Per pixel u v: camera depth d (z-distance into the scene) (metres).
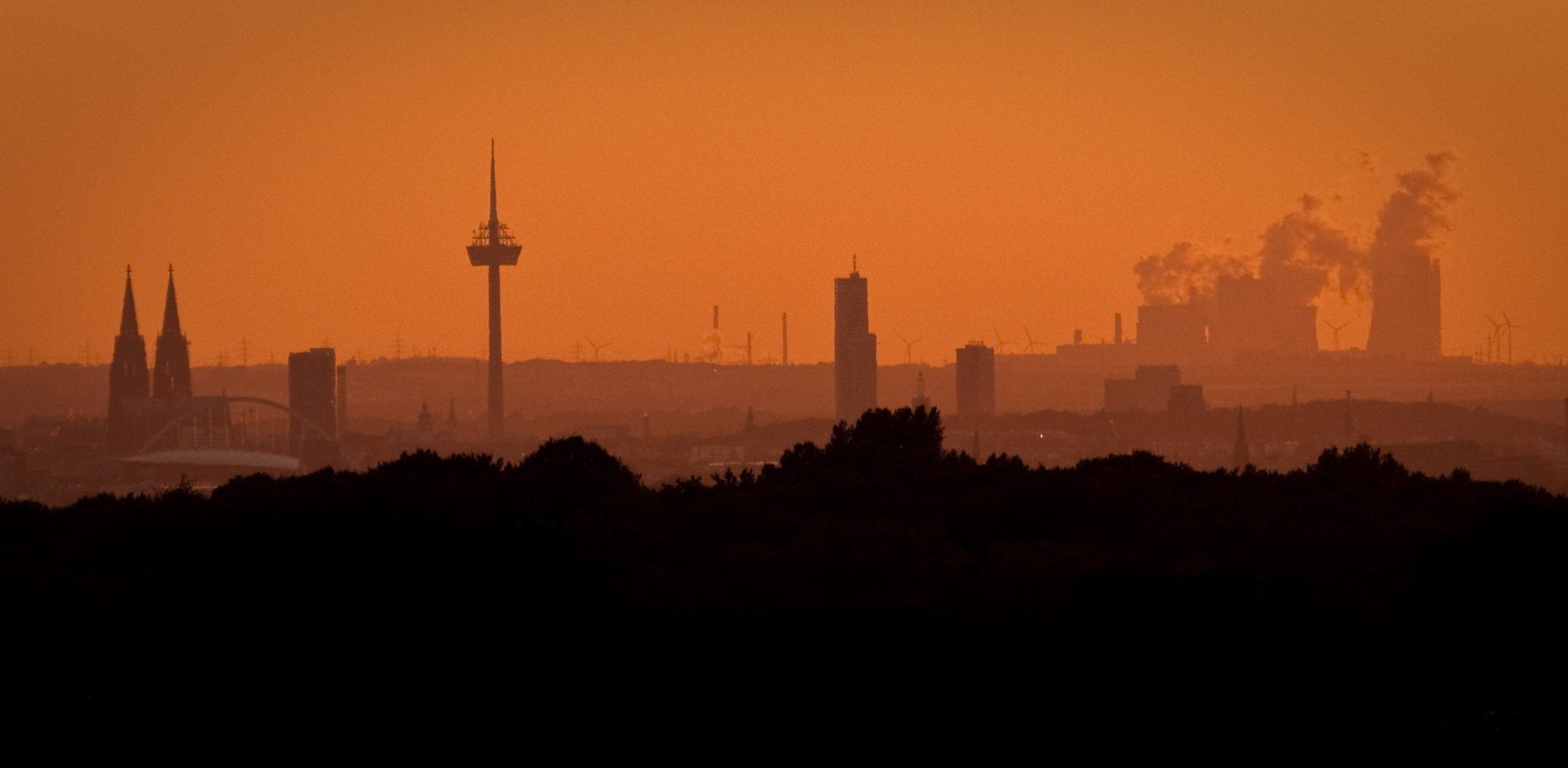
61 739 138.00
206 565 167.50
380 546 147.00
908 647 169.12
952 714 150.25
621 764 137.00
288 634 140.25
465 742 136.38
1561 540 168.38
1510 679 156.75
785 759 139.38
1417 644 166.62
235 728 136.38
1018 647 169.75
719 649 167.50
